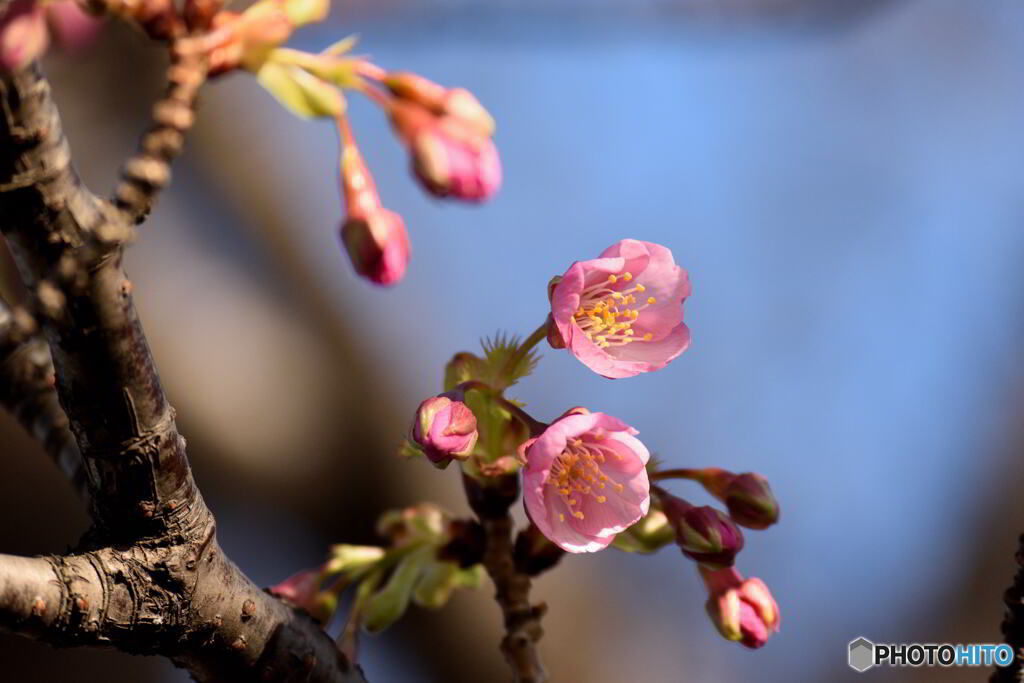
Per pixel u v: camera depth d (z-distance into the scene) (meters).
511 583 0.87
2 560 0.79
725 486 0.88
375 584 0.89
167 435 0.80
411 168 0.81
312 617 0.84
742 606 0.89
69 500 1.08
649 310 0.86
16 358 0.85
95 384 0.79
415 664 1.09
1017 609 0.84
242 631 0.82
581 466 0.85
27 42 0.77
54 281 0.78
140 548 0.80
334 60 0.81
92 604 0.80
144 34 0.78
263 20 0.79
